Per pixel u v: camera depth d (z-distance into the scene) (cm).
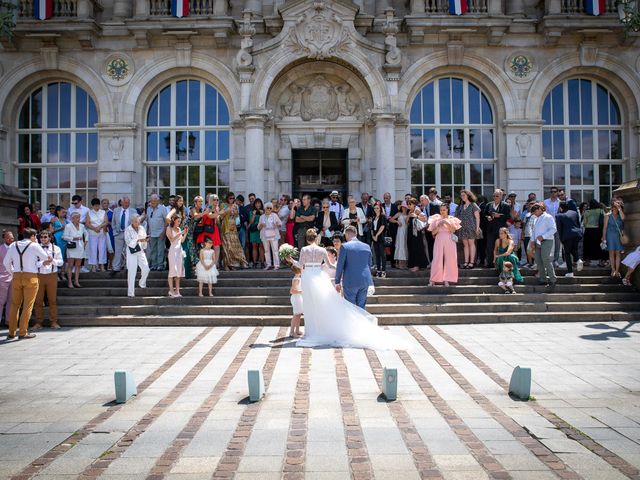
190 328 1060
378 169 1731
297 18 1731
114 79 1817
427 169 1845
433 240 1323
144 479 395
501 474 397
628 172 1838
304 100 1833
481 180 1850
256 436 479
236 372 711
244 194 1788
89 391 636
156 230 1366
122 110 1809
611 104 1866
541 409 548
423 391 612
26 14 1792
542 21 1764
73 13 1809
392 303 1159
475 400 580
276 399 587
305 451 443
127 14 1827
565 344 868
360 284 938
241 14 1842
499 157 1827
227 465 418
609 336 932
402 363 747
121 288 1233
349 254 938
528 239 1379
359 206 1457
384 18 1800
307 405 565
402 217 1358
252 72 1738
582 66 1812
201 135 1855
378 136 1731
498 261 1226
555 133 1859
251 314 1125
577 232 1245
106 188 1800
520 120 1803
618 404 564
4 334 1020
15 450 455
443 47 1809
